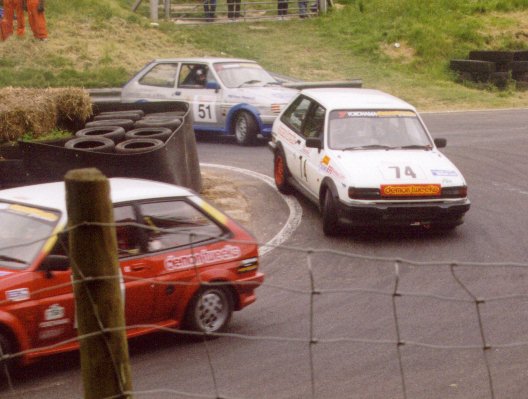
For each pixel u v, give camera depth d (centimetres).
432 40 3222
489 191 1538
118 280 400
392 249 1173
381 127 1326
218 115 1975
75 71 2523
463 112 2531
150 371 735
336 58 3106
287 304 933
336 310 912
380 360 764
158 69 2086
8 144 1386
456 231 1272
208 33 3181
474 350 792
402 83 2900
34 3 2673
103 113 1566
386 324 865
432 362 760
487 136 2098
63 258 718
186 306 804
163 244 789
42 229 740
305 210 1391
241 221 1323
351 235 1249
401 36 3269
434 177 1221
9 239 743
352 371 737
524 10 3625
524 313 904
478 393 692
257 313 902
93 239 392
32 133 1434
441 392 693
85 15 2994
